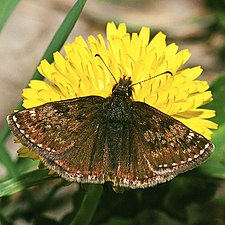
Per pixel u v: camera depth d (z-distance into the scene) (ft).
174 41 0.82
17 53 0.85
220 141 0.63
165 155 0.55
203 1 0.82
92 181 0.55
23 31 0.86
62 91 0.58
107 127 0.56
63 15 0.87
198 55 0.81
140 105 0.57
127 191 0.67
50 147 0.55
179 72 0.60
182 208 0.67
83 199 0.62
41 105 0.56
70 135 0.55
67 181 0.58
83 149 0.55
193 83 0.59
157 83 0.58
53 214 0.74
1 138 0.63
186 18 0.83
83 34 0.85
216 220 0.67
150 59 0.59
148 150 0.55
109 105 0.57
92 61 0.59
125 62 0.59
